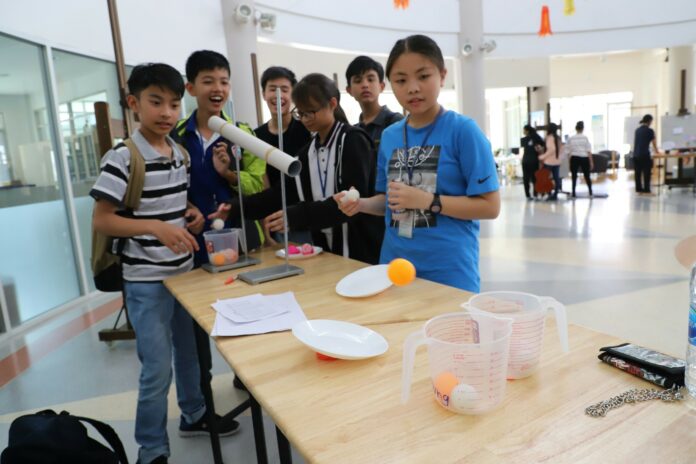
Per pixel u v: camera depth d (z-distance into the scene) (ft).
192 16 14.33
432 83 4.05
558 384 2.27
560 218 18.92
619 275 10.95
